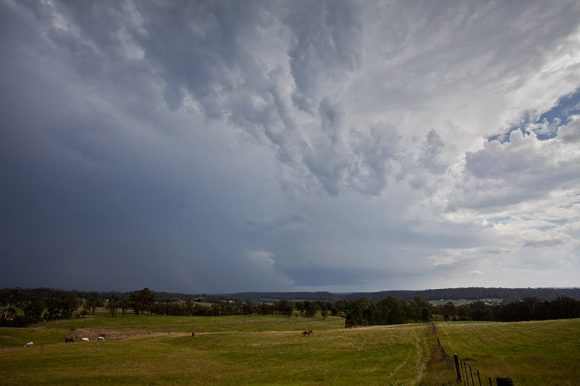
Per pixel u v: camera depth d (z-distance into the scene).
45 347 68.25
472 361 37.09
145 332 114.56
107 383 37.03
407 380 30.16
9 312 151.50
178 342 79.69
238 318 167.88
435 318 178.50
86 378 39.56
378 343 63.25
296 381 35.44
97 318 160.38
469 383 25.19
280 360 51.88
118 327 129.12
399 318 156.62
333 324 150.25
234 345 71.44
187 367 46.88
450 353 45.22
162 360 53.56
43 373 42.84
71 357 55.12
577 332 56.91
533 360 36.50
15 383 37.25
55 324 138.75
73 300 172.12
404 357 46.69
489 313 165.12
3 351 63.03
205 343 76.31
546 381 25.81
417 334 72.88
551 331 61.00
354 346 61.62
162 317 165.38
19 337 94.56
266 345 69.06
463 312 174.75
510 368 31.98
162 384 36.19
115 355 57.94
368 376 35.00
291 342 71.25
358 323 145.25
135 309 182.50
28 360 52.69
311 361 49.59
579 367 31.44
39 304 160.62
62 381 38.12
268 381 36.16
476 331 69.88
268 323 146.75
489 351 45.50
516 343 51.34
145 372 43.09
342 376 36.47
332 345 64.31
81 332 110.31
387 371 37.19
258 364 48.88
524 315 141.00
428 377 29.67
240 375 40.12
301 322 154.75
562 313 129.75
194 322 146.38
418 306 170.25
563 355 38.78
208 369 45.09
